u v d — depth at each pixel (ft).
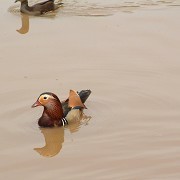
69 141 44.50
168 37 64.34
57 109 46.83
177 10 74.49
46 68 57.26
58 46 63.05
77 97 48.85
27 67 57.57
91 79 54.60
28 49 62.54
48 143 44.34
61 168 40.50
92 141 44.21
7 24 71.82
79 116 47.85
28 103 50.21
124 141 43.83
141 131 45.19
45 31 68.54
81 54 60.54
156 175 38.86
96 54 60.39
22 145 44.04
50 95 46.73
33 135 45.60
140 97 50.80
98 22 71.05
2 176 39.68
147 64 57.52
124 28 68.03
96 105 49.73
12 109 49.24
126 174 39.17
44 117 46.91
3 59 59.82
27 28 70.08
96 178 38.88
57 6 77.87
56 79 54.70
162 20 70.33
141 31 66.64
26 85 53.47
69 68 57.11
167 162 40.50
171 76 54.70
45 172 40.04
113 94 51.57
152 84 53.21
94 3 78.84
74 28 69.21
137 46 62.13
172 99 50.11
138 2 78.28
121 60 58.65
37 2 84.17
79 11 76.07
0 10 77.61
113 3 78.38
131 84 53.31
